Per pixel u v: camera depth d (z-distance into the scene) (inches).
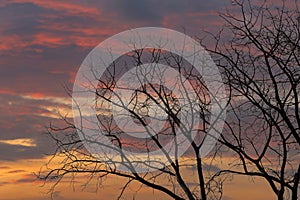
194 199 717.9
